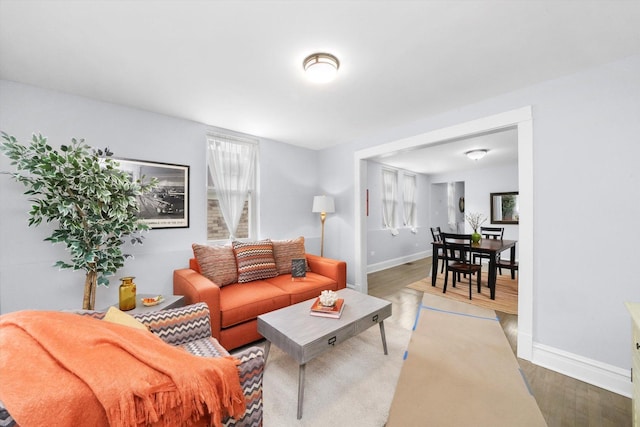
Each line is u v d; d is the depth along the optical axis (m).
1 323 0.82
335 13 1.35
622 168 1.69
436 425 1.38
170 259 2.72
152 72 1.92
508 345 2.24
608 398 1.61
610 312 1.73
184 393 0.78
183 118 2.86
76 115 2.27
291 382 1.74
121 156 2.48
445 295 3.61
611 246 1.73
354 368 1.89
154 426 0.74
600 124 1.77
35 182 1.78
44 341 0.75
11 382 0.62
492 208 6.09
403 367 1.91
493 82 2.05
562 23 1.41
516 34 1.51
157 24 1.42
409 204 6.51
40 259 2.11
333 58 1.73
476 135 2.51
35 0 1.24
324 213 3.80
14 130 2.02
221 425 0.87
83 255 1.88
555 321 1.93
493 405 1.53
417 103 2.45
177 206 2.81
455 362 1.97
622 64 1.70
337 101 2.43
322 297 1.96
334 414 1.46
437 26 1.45
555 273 1.94
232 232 3.30
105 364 0.75
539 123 2.03
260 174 3.57
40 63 1.79
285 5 1.30
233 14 1.36
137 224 2.12
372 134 3.40
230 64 1.82
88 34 1.50
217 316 1.99
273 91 2.22
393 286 4.08
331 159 4.03
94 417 0.67
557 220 1.93
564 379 1.80
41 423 0.60
